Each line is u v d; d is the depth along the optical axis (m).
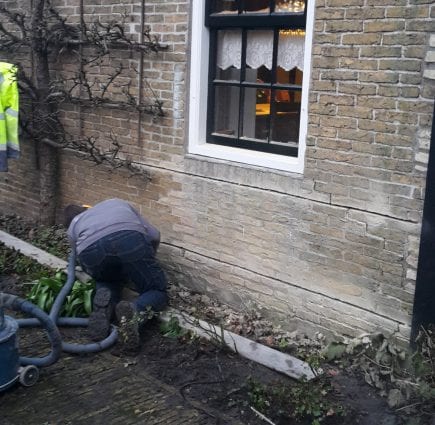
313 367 4.20
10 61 7.39
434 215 3.98
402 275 4.26
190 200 5.62
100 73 6.30
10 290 5.69
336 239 4.59
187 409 3.90
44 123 6.84
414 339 4.20
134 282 4.98
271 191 4.96
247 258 5.24
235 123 5.48
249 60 5.28
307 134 4.65
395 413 3.81
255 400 3.94
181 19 5.43
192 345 4.69
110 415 3.82
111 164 6.22
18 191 7.80
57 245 6.70
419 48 3.97
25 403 3.92
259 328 5.00
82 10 6.36
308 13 4.52
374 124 4.25
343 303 4.62
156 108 5.73
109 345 4.64
